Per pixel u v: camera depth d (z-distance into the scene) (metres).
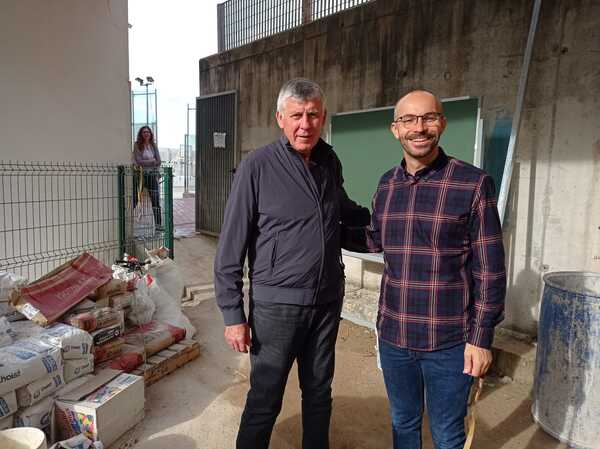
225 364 3.22
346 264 4.59
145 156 6.22
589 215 2.91
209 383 2.94
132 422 2.42
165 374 3.02
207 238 6.80
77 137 4.36
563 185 3.01
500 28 3.21
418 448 1.82
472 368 1.54
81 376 2.44
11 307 2.68
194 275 5.31
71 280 2.88
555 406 2.37
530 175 3.15
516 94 3.17
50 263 4.17
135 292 3.26
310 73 4.84
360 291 4.36
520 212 3.22
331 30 4.52
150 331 3.20
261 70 5.59
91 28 4.40
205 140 6.77
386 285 1.75
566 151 2.97
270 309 1.77
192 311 4.27
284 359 1.83
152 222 4.76
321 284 1.80
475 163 3.28
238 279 1.80
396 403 1.80
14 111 3.87
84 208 4.46
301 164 1.76
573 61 2.89
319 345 1.91
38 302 2.60
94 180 4.52
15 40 3.82
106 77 4.59
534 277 3.19
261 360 1.83
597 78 2.80
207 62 6.55
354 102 4.32
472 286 1.62
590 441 2.26
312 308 1.82
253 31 5.86
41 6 3.97
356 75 4.28
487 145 3.35
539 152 3.10
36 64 3.99
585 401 2.26
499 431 2.45
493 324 1.53
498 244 1.53
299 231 1.74
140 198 4.68
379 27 4.03
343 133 4.24
